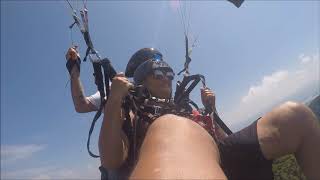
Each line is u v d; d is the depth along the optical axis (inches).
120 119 34.7
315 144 33.2
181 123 28.5
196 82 40.0
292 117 33.7
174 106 37.5
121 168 35.7
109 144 34.2
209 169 22.3
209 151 26.5
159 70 39.6
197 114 38.0
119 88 35.0
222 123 42.6
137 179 21.1
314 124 33.9
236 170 34.1
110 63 40.8
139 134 35.0
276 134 33.5
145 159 23.8
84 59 44.1
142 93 36.6
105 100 41.3
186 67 48.1
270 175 34.0
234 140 34.6
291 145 33.3
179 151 24.0
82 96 51.3
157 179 20.1
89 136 41.2
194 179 20.2
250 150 33.8
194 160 23.1
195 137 27.3
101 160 36.2
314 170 32.8
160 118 29.5
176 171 20.9
